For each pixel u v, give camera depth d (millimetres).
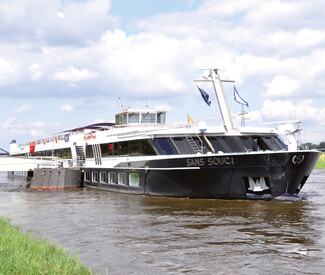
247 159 22531
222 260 11453
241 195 23672
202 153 26000
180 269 10734
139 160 28281
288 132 24484
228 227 16016
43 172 39281
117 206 23484
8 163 42219
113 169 32375
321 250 12273
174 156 25375
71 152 42781
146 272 10547
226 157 22969
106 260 11711
